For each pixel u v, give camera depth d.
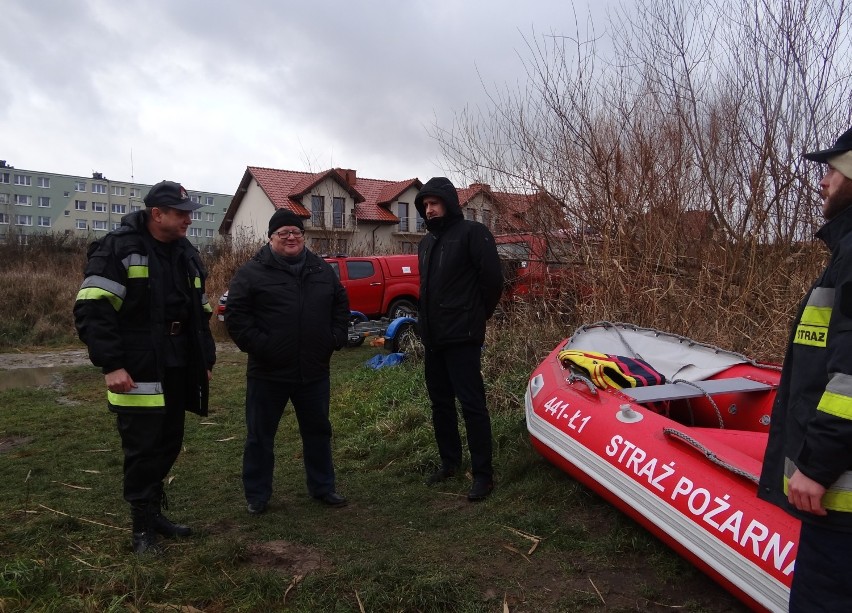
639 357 5.03
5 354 12.59
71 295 15.87
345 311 4.40
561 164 7.52
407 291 13.29
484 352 7.01
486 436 4.30
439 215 4.26
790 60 6.75
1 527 3.85
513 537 3.67
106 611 2.86
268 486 4.20
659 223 6.97
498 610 2.94
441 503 4.25
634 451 3.35
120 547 3.55
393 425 5.76
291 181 33.41
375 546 3.61
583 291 6.93
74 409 7.26
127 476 3.49
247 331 4.03
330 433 4.34
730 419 4.24
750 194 6.89
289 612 2.93
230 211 36.56
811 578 1.85
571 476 3.92
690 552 2.86
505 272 7.62
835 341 1.76
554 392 4.22
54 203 67.38
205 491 4.61
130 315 3.39
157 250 3.50
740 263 6.82
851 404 1.68
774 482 2.02
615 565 3.32
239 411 7.05
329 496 4.27
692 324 6.49
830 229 1.94
